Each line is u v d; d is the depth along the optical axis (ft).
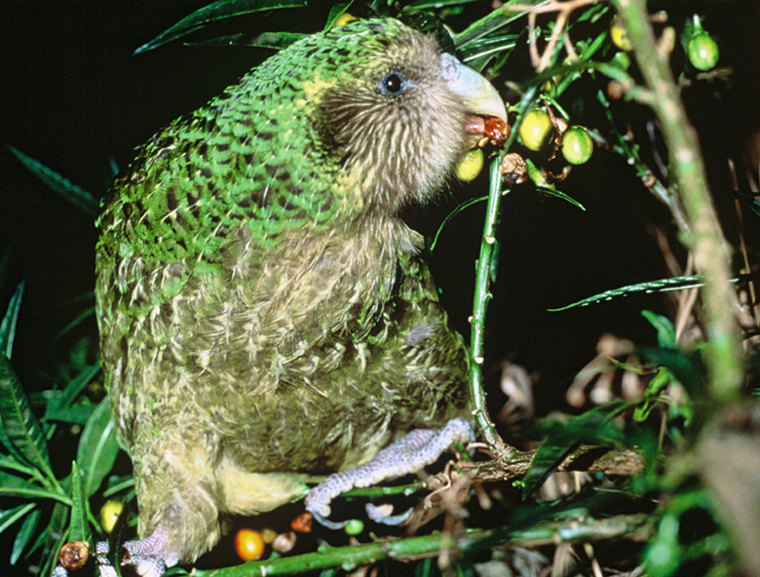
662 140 5.21
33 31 5.93
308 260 4.75
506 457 4.68
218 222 4.76
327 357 4.83
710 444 3.89
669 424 5.09
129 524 5.13
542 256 5.39
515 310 5.44
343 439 4.99
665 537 4.08
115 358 4.98
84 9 5.83
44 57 5.94
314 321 4.79
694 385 4.13
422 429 5.11
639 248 5.35
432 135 4.80
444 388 5.04
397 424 5.09
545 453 4.44
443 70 4.80
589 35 4.91
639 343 5.39
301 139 4.71
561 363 5.45
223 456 4.95
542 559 5.16
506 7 4.81
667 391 5.11
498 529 4.42
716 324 3.94
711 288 3.95
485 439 4.69
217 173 4.76
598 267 5.39
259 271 4.76
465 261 5.29
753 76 5.12
